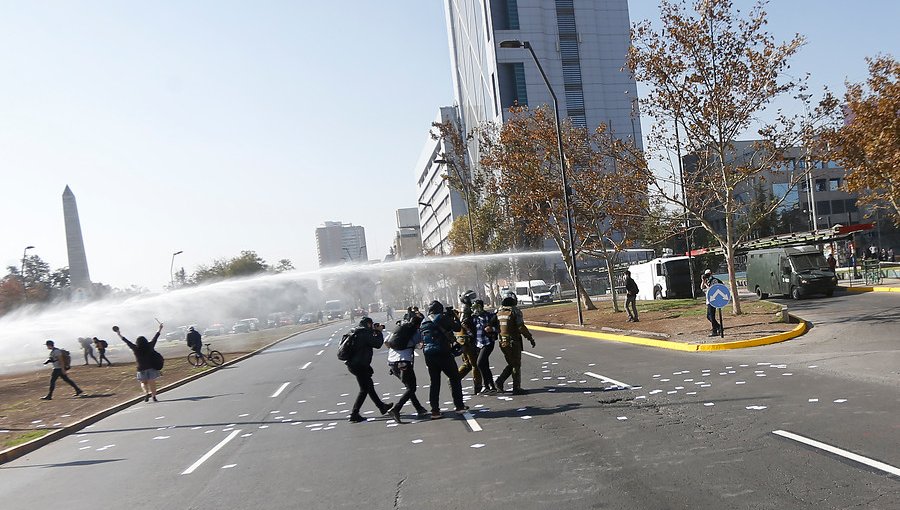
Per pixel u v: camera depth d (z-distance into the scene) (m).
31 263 104.31
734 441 7.44
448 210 105.38
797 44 20.19
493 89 86.94
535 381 14.01
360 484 7.34
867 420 7.73
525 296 56.03
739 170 22.30
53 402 20.70
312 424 11.85
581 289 36.12
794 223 63.75
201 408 16.20
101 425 15.66
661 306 31.22
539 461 7.47
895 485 5.49
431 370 11.06
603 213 31.53
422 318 11.48
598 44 88.81
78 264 102.50
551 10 88.00
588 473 6.77
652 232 37.38
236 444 10.76
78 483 9.23
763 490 5.69
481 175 44.97
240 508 6.93
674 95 21.38
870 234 63.38
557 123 26.92
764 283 31.11
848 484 5.62
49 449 13.05
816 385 10.27
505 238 51.84
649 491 5.97
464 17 100.06
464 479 7.06
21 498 8.68
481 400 12.28
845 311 21.19
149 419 15.52
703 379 12.02
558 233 33.78
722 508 5.36
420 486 6.98
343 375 19.72
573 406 10.64
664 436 8.02
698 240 62.69
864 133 20.61
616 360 16.25
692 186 22.75
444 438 9.32
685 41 20.61
